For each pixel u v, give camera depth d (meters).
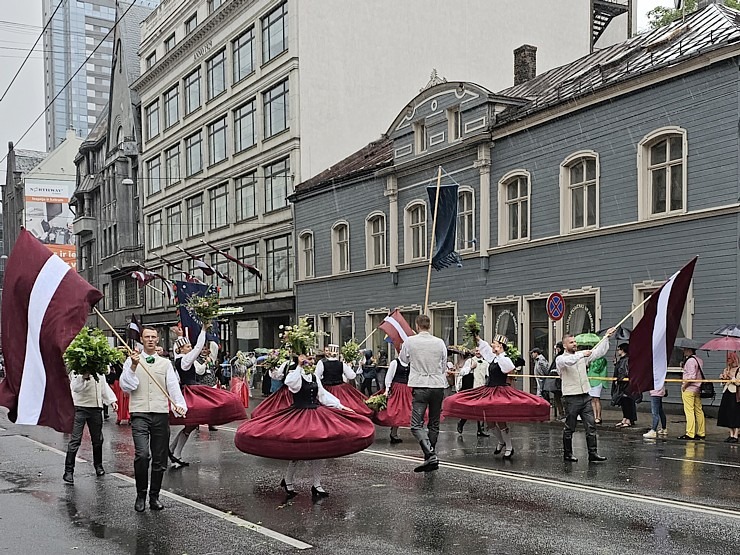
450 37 38.69
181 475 11.17
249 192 39.16
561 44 40.81
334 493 9.59
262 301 37.56
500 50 39.72
